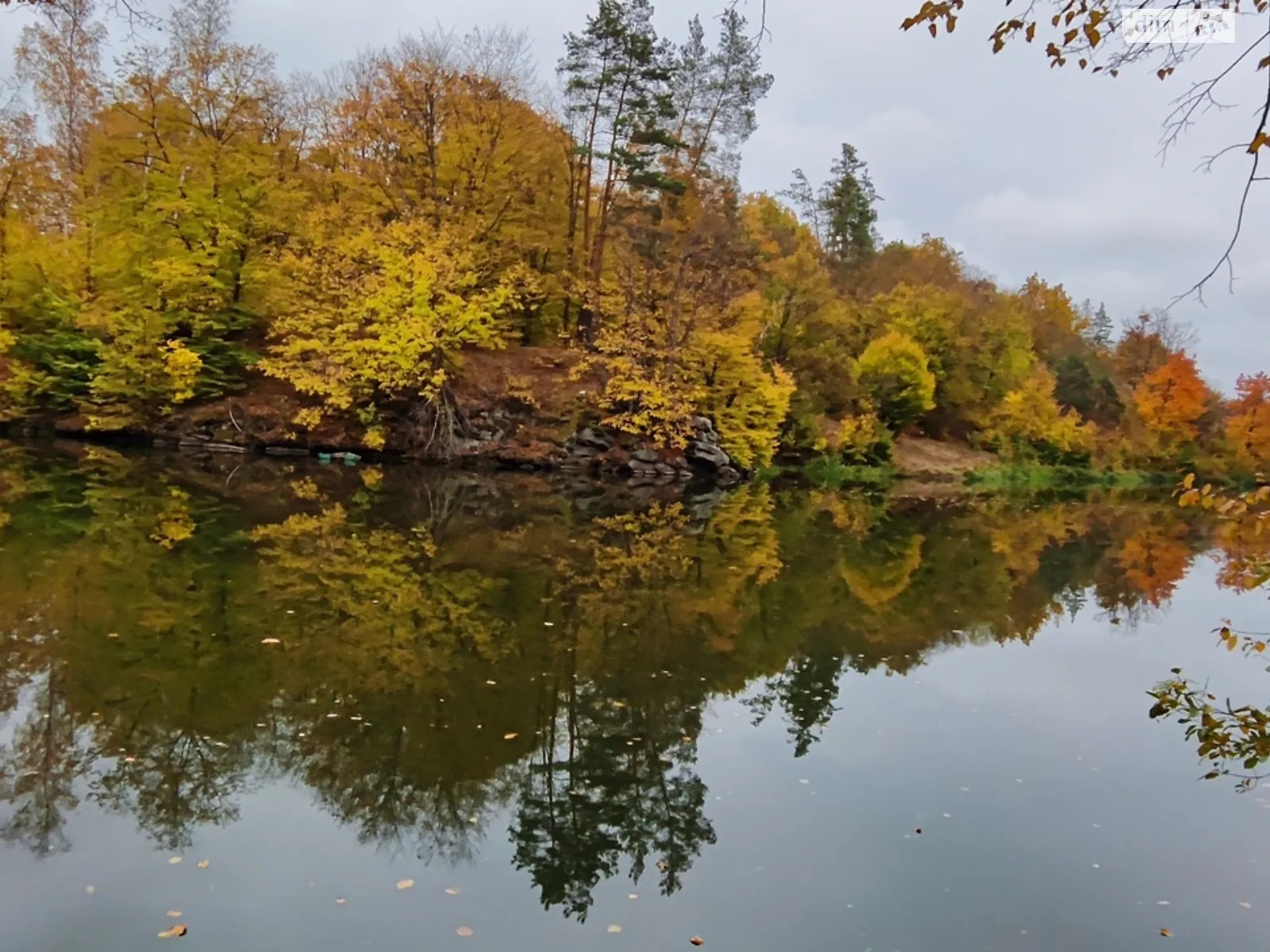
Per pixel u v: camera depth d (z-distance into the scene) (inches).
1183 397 2038.6
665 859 221.8
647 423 1134.4
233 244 1098.1
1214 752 195.0
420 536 636.7
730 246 1240.8
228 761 262.2
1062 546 871.7
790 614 497.4
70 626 372.2
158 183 1070.4
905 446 1898.4
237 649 357.7
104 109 1152.2
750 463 1300.4
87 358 1119.0
